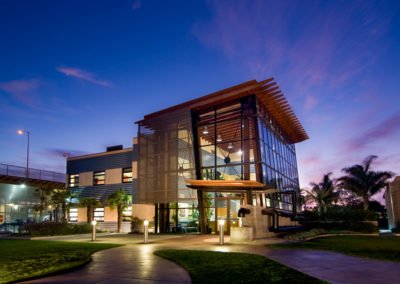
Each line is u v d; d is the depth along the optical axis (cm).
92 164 3462
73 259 1059
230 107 2420
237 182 1786
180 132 2584
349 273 811
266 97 2402
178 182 2530
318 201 4159
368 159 4134
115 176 3272
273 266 895
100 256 1160
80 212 3409
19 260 1081
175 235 2278
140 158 2766
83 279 772
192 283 712
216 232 2341
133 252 1270
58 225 2572
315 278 739
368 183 4022
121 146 3547
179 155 2562
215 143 2425
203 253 1180
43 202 3556
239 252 1217
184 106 2586
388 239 1914
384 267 895
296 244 1524
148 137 2758
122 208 2928
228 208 2327
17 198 3769
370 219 2697
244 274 788
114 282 734
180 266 931
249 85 2278
